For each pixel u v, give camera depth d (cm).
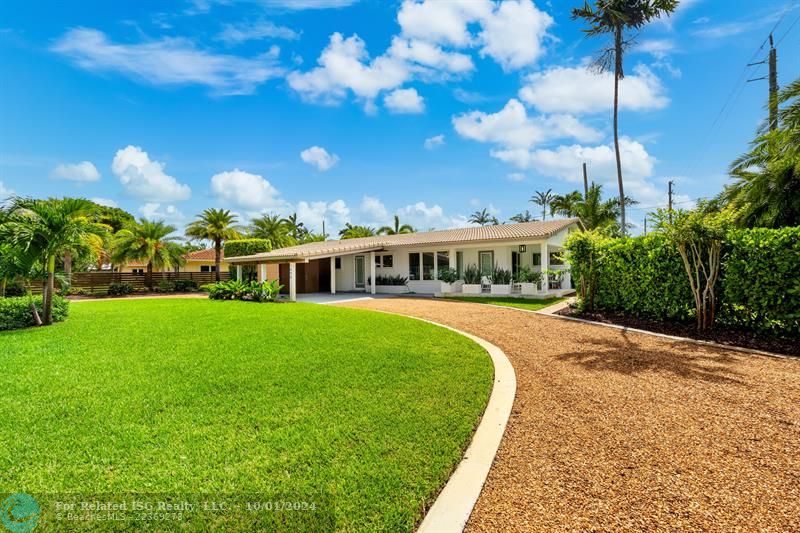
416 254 2309
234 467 328
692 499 279
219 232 3269
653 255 1025
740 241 847
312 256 1895
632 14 2028
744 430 391
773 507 269
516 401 482
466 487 297
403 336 883
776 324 796
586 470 321
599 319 1099
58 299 1265
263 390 521
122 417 434
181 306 1614
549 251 2292
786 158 1152
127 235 2959
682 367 622
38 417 434
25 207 1135
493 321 1135
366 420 418
